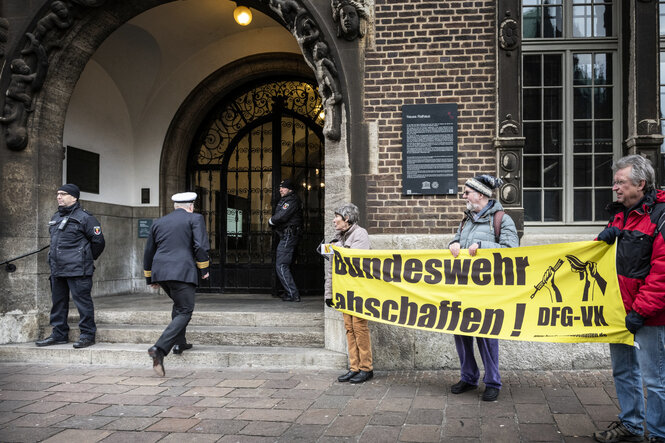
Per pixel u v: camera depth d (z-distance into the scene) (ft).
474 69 18.63
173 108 30.32
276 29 28.96
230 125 30.83
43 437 11.80
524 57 19.62
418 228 18.58
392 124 18.88
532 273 13.67
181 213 17.83
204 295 29.45
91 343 19.81
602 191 19.22
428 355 17.90
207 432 12.05
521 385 15.65
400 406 13.78
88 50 22.70
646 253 10.64
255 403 14.14
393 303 15.29
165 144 30.45
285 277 25.99
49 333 21.20
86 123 27.66
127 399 14.58
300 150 29.81
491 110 18.52
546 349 17.47
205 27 28.53
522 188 18.61
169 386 15.87
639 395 11.26
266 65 29.32
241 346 19.60
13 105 21.18
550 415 12.94
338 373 17.34
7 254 21.07
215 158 30.96
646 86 17.98
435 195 18.56
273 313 21.01
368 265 15.58
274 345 19.58
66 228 19.54
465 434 11.77
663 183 18.74
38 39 21.24
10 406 14.01
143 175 30.78
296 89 29.94
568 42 19.42
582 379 16.20
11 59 21.15
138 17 26.71
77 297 19.56
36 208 21.43
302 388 15.56
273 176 29.66
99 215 28.40
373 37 19.07
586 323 12.76
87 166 27.71
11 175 21.21
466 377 14.93
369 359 16.34
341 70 19.10
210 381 16.40
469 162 18.51
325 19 19.27
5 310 20.84
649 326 10.48
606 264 12.30
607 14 19.54
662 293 9.97
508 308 13.89
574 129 19.42
